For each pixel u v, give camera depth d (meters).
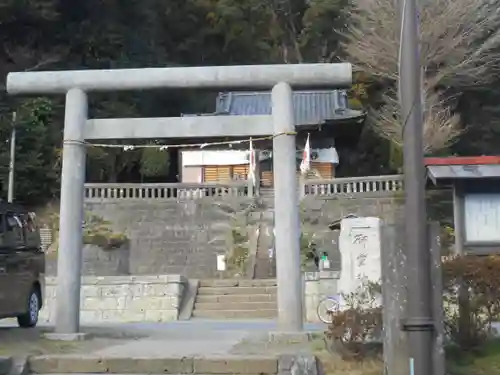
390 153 32.16
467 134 35.12
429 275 4.91
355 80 34.25
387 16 30.66
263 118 9.25
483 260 7.34
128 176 34.75
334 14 40.56
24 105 27.94
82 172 9.35
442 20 28.53
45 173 27.67
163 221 26.06
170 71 9.28
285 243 8.91
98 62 34.22
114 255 23.72
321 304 13.32
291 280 8.82
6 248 9.70
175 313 15.34
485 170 15.39
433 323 4.91
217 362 6.93
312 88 9.43
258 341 8.57
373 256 11.73
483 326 7.25
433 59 30.06
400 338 5.59
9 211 10.22
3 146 26.36
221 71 9.26
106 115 32.34
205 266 24.92
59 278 9.11
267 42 43.19
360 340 7.03
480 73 32.03
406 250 5.09
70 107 9.34
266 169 31.14
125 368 6.98
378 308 7.12
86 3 33.28
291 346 7.93
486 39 31.22
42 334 9.11
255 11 43.06
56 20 31.77
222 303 16.30
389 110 32.12
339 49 39.03
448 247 16.69
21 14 30.06
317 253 22.39
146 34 38.19
